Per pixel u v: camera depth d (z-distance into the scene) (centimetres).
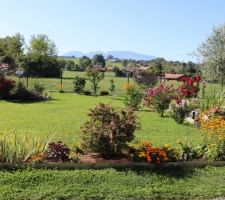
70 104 1230
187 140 663
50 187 399
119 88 2017
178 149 510
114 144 470
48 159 454
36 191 388
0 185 393
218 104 904
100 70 1839
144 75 1645
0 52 3238
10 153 437
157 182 435
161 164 466
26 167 430
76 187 403
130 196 399
